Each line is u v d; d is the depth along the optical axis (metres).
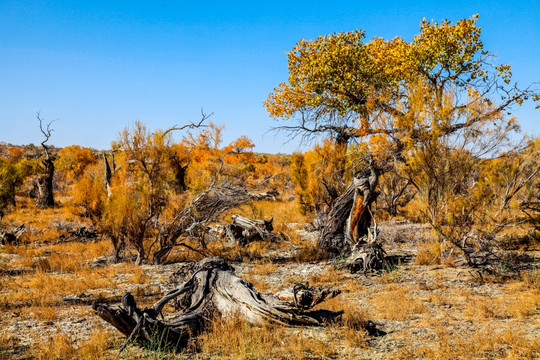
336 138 18.47
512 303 7.73
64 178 41.59
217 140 22.59
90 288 9.90
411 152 11.51
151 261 13.31
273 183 36.25
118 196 12.90
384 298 8.37
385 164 12.90
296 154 20.36
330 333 6.40
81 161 41.94
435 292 8.80
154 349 5.88
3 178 21.73
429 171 11.27
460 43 19.33
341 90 20.05
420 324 6.82
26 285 10.08
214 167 20.95
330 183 16.77
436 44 19.16
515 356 5.30
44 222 21.42
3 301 8.40
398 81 19.91
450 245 11.62
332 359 5.50
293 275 11.01
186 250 14.97
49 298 8.72
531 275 9.72
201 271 7.45
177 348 6.06
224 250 14.59
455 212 11.18
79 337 6.51
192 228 12.96
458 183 11.20
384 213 19.89
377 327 6.79
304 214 20.00
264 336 6.09
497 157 11.38
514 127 10.79
